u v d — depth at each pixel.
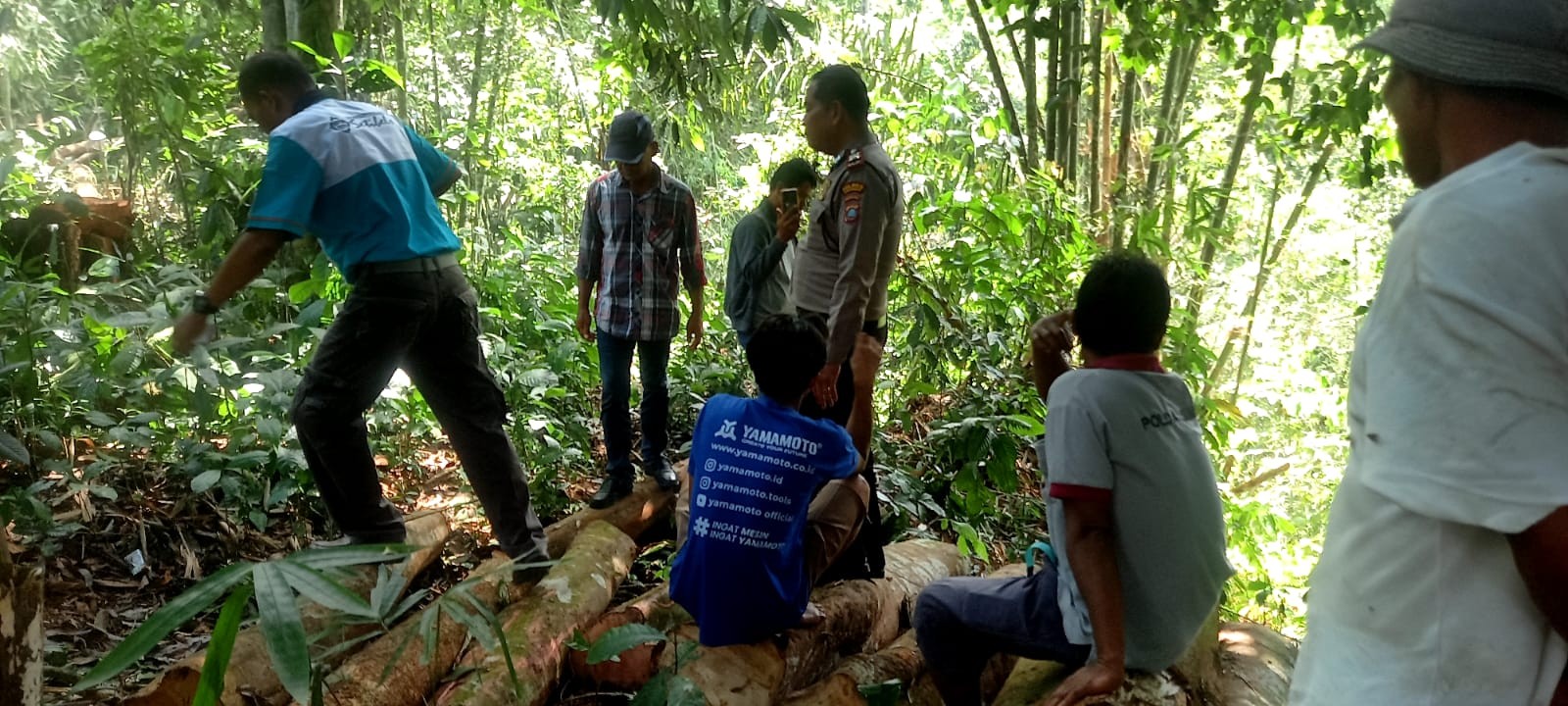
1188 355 6.50
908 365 5.92
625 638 2.28
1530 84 1.07
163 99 5.21
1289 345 10.77
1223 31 6.77
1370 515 1.15
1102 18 7.46
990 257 5.73
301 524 3.85
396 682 2.56
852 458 2.84
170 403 4.12
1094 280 2.36
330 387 3.05
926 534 4.62
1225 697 2.86
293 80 3.11
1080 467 2.26
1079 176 8.50
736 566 2.68
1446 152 1.16
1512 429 1.00
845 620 3.08
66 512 3.67
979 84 7.91
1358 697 1.17
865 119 3.35
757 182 7.90
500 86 9.78
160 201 7.09
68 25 8.27
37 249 5.46
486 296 5.64
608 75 8.03
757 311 4.23
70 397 4.13
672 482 4.41
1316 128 6.61
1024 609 2.56
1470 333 1.02
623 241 4.14
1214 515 2.40
